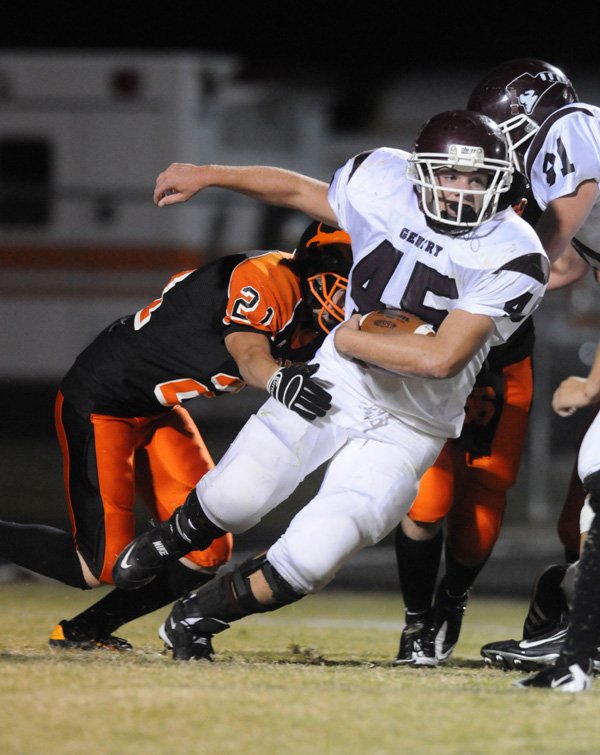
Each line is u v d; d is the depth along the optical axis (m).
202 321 15.87
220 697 11.30
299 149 48.66
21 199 46.56
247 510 13.92
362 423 13.99
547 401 40.81
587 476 13.48
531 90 15.88
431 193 13.49
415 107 51.06
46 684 11.80
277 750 9.69
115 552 15.79
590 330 41.72
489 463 16.86
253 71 47.34
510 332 13.62
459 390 14.05
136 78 45.81
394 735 10.21
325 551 13.53
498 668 15.54
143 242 46.41
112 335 16.47
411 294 13.80
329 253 15.13
